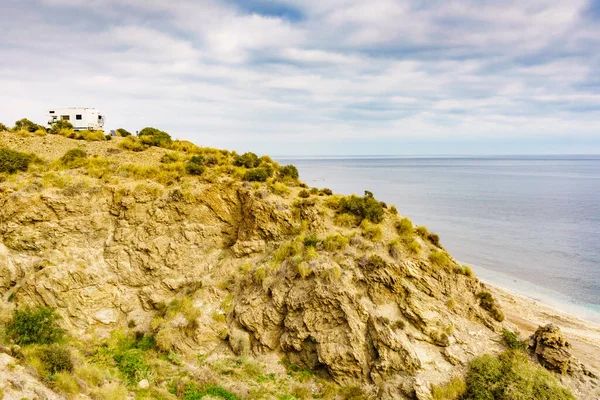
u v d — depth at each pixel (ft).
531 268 193.98
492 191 514.68
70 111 214.69
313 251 85.10
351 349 71.20
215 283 88.38
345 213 97.35
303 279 81.15
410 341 71.46
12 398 45.19
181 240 94.79
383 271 78.69
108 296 86.38
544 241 244.83
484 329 77.00
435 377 67.41
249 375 72.33
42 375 53.57
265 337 78.74
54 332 72.79
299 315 78.07
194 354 76.95
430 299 78.28
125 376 67.72
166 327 78.64
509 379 66.13
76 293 83.15
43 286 81.00
